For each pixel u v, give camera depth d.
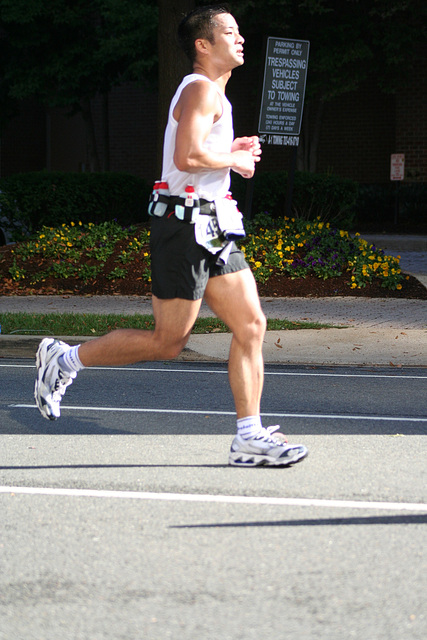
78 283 27.86
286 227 30.41
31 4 47.91
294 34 47.59
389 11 44.03
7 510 8.59
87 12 49.75
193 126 8.81
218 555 7.34
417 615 6.17
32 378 16.27
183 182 9.08
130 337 9.65
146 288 27.23
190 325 9.40
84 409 13.58
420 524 8.12
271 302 24.88
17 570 7.07
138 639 5.84
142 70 47.25
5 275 28.66
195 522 8.18
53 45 51.31
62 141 64.44
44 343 10.22
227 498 8.90
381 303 24.48
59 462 10.36
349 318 22.16
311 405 13.90
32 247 29.59
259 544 7.60
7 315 22.05
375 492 9.08
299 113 32.06
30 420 12.77
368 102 54.25
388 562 7.18
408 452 10.84
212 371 17.19
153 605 6.37
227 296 9.46
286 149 55.03
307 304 24.45
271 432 10.59
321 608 6.29
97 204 34.84
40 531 7.98
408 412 13.42
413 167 50.78
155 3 47.25
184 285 9.15
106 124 57.38
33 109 64.50
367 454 10.73
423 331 20.48
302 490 9.15
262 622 6.06
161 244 9.16
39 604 6.41
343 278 26.78
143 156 60.88
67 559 7.30
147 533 7.89
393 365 17.72
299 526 8.05
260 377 9.94
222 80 9.47
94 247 29.38
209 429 12.20
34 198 33.75
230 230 9.09
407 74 48.47
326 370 17.28
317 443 11.34
